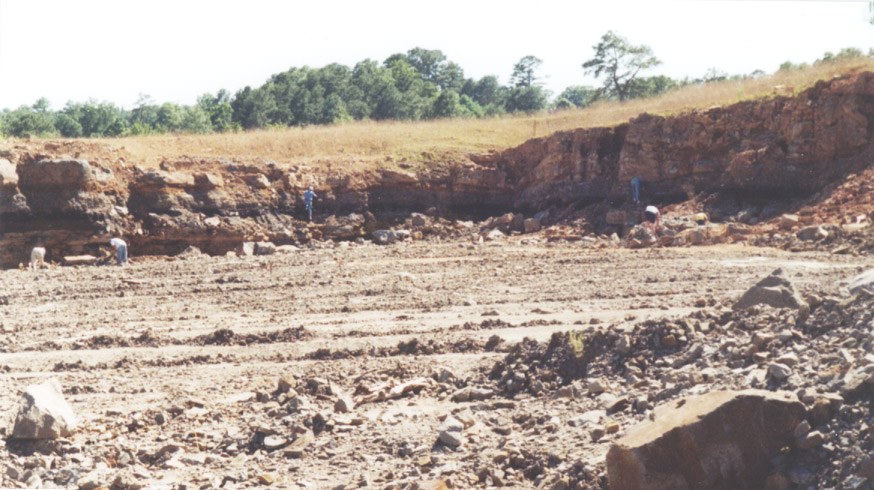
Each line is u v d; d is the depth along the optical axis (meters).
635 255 23.81
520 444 7.62
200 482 7.76
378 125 47.19
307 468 7.97
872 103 29.73
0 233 32.59
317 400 10.16
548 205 37.97
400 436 8.42
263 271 24.27
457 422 8.30
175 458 8.44
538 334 13.34
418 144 43.25
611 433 7.25
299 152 42.59
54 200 33.47
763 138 31.81
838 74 33.34
